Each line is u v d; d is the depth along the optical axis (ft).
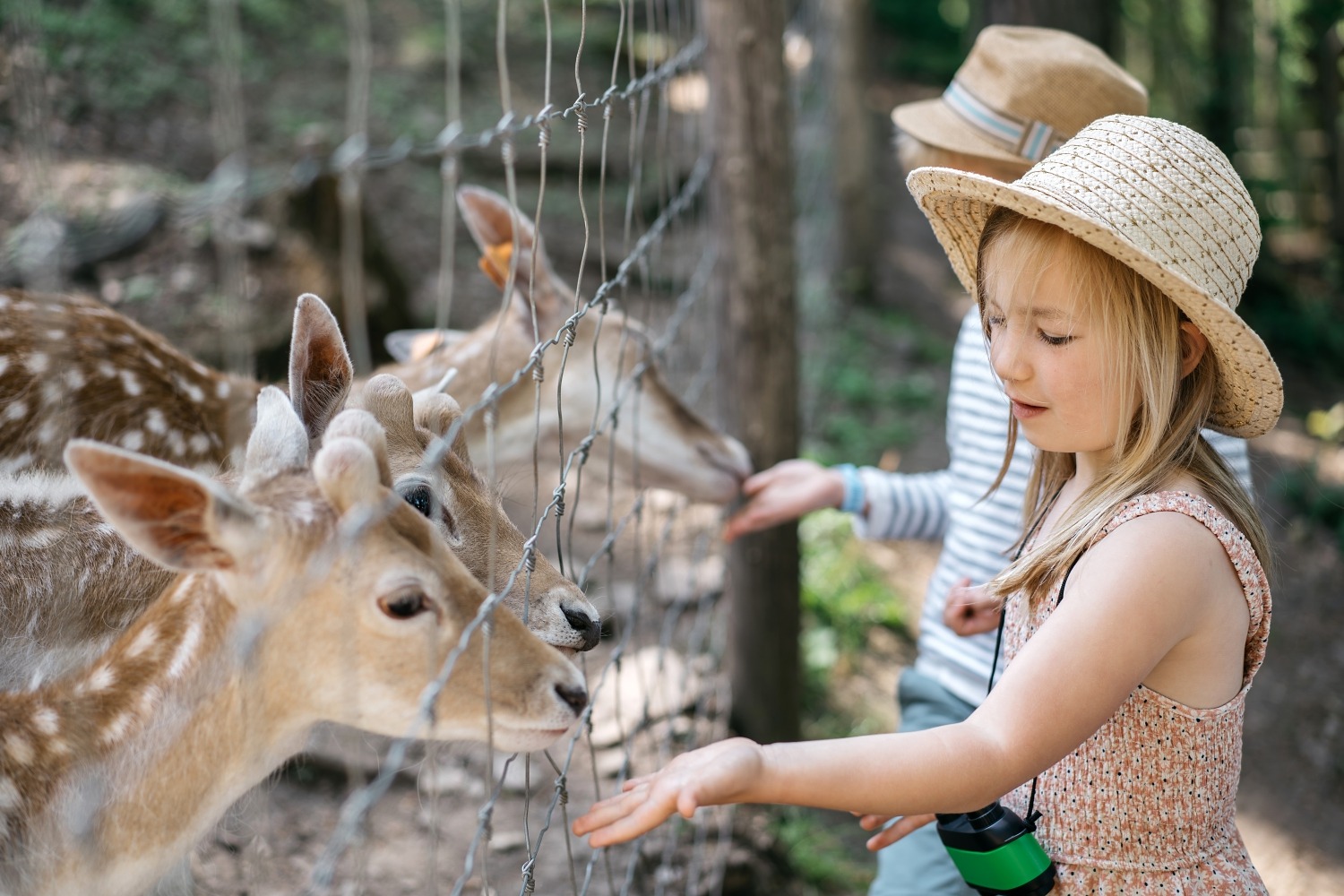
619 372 7.53
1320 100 38.75
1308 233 39.96
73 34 22.40
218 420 10.10
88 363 9.10
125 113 21.68
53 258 5.10
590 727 5.77
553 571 6.97
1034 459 6.97
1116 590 5.21
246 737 5.44
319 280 16.69
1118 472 5.65
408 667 5.30
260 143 24.41
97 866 5.44
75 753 5.49
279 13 30.19
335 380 6.86
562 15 37.19
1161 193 5.43
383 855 9.96
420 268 23.16
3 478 7.70
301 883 9.30
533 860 5.67
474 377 10.64
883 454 22.41
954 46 57.57
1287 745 15.34
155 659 5.56
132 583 7.36
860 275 30.42
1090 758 5.70
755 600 12.92
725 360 12.51
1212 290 5.52
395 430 6.72
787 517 9.84
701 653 13.97
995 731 5.07
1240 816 13.76
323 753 10.50
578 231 26.50
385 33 32.45
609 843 4.82
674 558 15.92
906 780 4.92
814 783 4.88
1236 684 5.55
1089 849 5.76
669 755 12.00
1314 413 26.09
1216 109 36.63
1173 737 5.53
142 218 16.05
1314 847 13.33
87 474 4.59
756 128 11.93
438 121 28.86
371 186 25.30
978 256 6.34
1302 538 20.97
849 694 15.20
